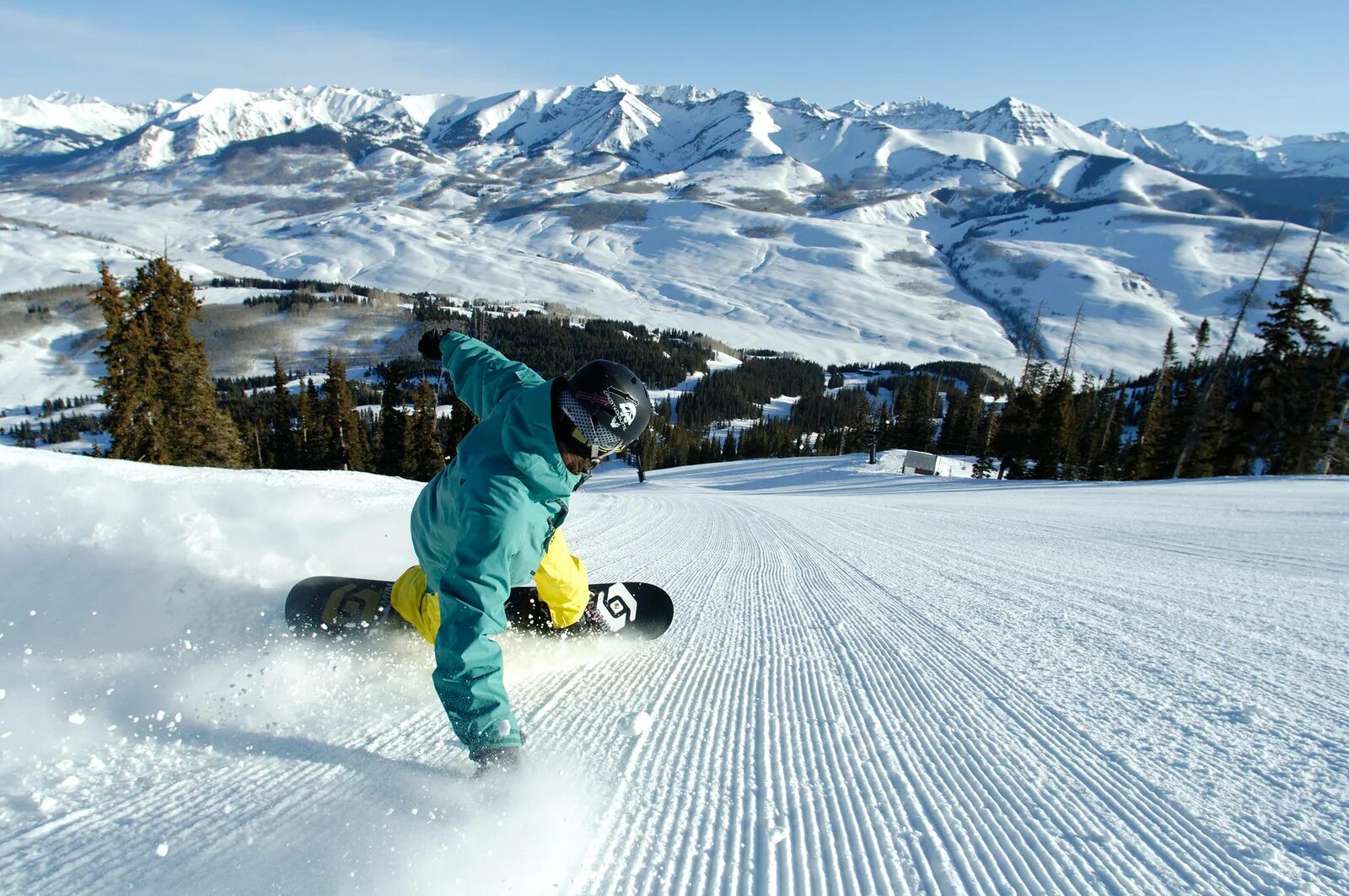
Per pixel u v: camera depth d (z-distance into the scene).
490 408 2.78
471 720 1.78
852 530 8.76
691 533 7.76
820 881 1.56
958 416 57.88
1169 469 34.34
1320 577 5.52
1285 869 1.59
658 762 2.07
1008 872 1.59
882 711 2.52
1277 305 28.64
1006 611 4.17
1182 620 3.97
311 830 1.59
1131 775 2.05
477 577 1.85
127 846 1.50
